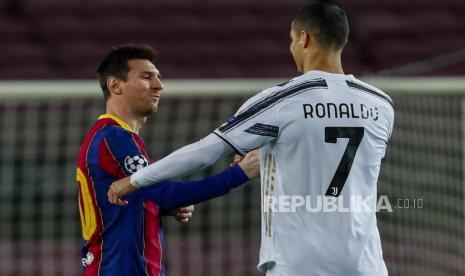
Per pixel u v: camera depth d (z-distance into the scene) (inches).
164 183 502.0
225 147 470.0
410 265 1071.0
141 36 1958.7
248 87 871.1
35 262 1258.6
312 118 470.9
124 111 551.2
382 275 490.6
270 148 482.9
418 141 1056.8
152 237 541.3
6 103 1197.1
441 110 1037.2
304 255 471.2
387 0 2058.3
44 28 1934.1
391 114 500.7
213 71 1870.1
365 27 1983.3
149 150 1224.8
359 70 1866.4
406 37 1964.8
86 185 537.6
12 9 1979.6
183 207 541.6
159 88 556.4
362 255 478.6
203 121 1215.6
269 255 481.7
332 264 472.1
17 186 1228.5
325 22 487.2
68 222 1245.7
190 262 1300.4
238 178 502.0
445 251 1031.6
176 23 1999.3
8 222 1238.3
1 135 1214.9
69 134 1209.4
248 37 1984.5
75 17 1977.1
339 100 477.4
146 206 538.9
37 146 1219.9
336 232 473.4
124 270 526.6
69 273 1250.0
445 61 1870.1
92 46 1908.2
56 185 1229.7
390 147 1076.5
